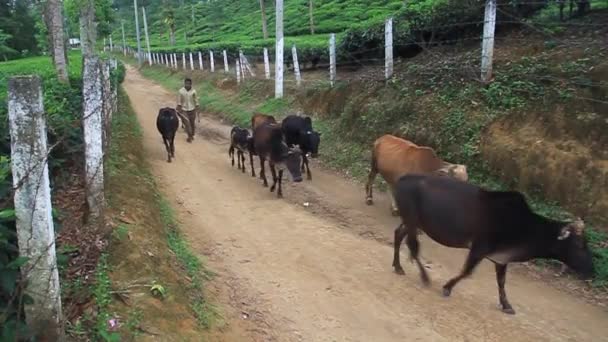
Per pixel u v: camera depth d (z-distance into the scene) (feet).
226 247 24.09
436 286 20.44
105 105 26.66
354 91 44.42
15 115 11.06
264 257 23.06
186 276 19.03
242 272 21.52
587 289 20.04
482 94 31.94
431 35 44.09
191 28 220.02
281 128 32.17
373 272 21.68
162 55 143.95
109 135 28.91
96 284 14.79
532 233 17.61
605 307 18.88
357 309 18.79
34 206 11.21
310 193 32.60
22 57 103.14
